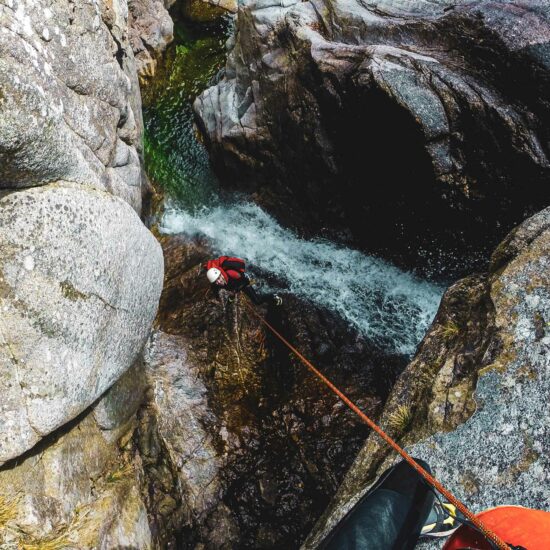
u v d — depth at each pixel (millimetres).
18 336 2936
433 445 3387
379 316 6441
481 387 3434
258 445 5172
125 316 3814
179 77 8617
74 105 3750
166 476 4578
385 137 5797
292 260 7012
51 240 3037
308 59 6188
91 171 3568
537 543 1324
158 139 7918
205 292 6324
